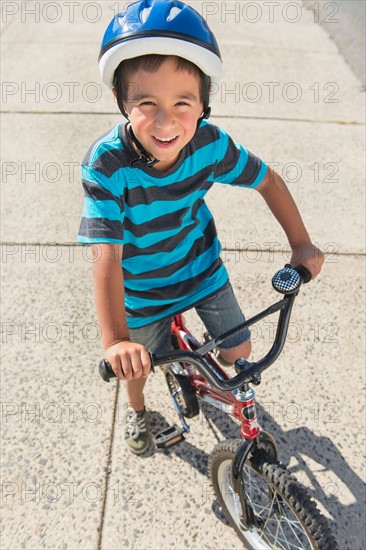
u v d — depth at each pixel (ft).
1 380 8.65
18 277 10.50
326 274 10.51
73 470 7.50
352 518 6.96
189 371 6.70
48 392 8.48
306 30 21.44
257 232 11.50
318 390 8.47
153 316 6.29
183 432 7.47
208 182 5.88
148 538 6.81
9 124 15.12
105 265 5.02
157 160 5.06
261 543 6.52
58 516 7.00
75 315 9.75
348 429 7.96
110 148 5.08
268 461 5.44
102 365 4.56
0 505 7.11
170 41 4.37
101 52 4.87
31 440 7.83
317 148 14.14
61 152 14.01
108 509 7.07
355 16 22.38
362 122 15.25
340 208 12.17
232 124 15.02
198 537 6.82
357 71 18.13
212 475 6.54
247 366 4.88
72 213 12.03
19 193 12.62
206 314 6.70
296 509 5.29
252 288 10.20
